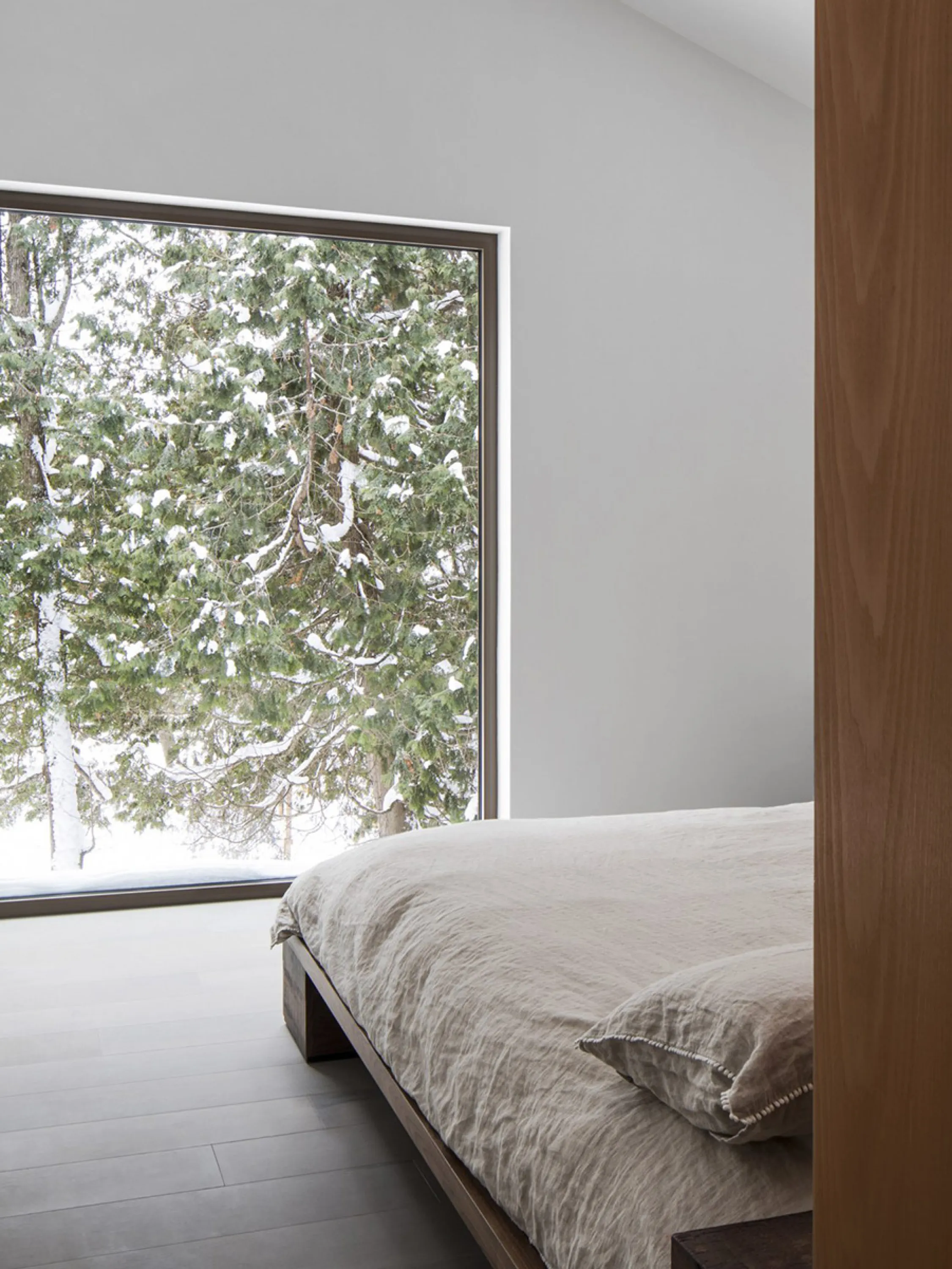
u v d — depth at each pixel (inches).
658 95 165.6
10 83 140.7
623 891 77.0
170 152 146.4
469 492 165.3
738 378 170.2
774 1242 36.5
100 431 151.5
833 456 25.6
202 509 155.5
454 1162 60.2
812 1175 42.1
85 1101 91.5
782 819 103.4
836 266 25.3
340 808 161.3
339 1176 80.0
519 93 159.6
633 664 165.6
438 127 156.4
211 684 156.3
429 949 72.1
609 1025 50.2
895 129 23.3
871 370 24.2
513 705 160.9
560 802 163.0
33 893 150.2
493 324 163.8
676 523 167.3
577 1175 48.3
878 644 24.2
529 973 62.8
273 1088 94.5
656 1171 45.3
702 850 89.8
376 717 162.4
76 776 151.7
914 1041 23.4
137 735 153.8
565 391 162.1
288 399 158.4
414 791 163.8
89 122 143.4
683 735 168.1
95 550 151.9
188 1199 76.5
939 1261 22.6
